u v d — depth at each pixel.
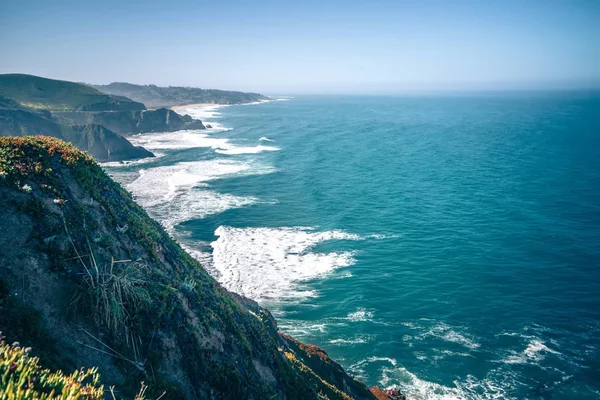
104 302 8.73
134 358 8.83
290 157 97.38
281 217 52.84
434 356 27.73
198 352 10.63
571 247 44.94
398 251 43.38
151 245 12.23
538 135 130.25
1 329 7.09
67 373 7.33
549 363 27.05
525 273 39.22
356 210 56.66
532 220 53.16
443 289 36.06
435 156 97.94
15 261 8.10
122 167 81.25
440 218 53.88
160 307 10.25
